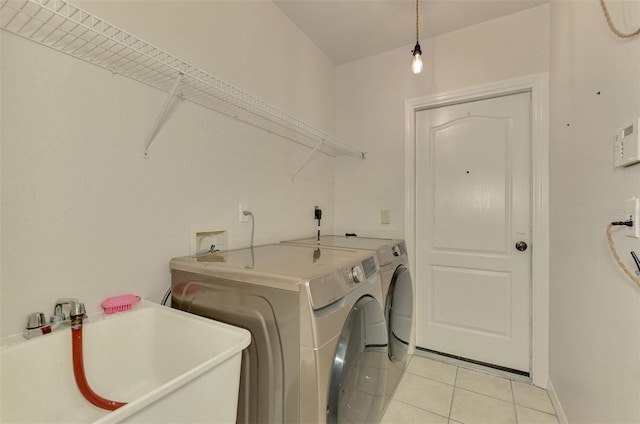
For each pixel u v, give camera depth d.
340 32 2.17
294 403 0.90
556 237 1.65
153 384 1.01
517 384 1.84
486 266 2.07
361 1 1.85
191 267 1.15
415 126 2.33
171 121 1.26
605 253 1.01
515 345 1.97
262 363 0.97
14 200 0.82
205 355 0.91
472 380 1.88
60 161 0.92
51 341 0.82
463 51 2.11
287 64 2.00
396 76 2.38
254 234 1.72
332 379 0.93
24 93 0.84
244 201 1.65
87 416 0.85
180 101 1.31
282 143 1.97
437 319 2.23
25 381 0.76
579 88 1.27
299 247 1.65
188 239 1.34
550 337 1.77
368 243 1.85
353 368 1.06
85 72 0.98
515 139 1.99
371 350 1.22
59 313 0.87
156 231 1.21
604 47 1.02
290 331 0.91
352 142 2.56
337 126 2.64
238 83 1.59
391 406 1.61
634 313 0.82
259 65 1.74
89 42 0.97
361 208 2.51
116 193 1.07
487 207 2.07
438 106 2.23
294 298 0.90
